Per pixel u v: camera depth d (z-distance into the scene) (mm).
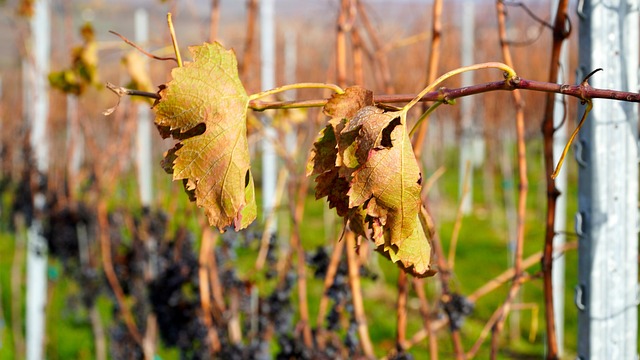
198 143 874
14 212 4957
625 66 1306
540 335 5711
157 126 888
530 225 9578
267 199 2863
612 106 1311
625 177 1336
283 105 943
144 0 3848
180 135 883
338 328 2162
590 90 792
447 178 13844
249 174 899
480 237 9055
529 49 7867
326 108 852
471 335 5582
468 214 10367
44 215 4438
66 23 3730
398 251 867
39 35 4098
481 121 8602
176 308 2980
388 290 6641
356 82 1854
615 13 1293
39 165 4340
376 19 2307
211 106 875
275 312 2721
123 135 3982
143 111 4719
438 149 10070
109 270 3840
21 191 4465
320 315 2254
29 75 4238
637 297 1381
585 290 1375
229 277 2830
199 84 879
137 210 4449
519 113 1693
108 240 3998
